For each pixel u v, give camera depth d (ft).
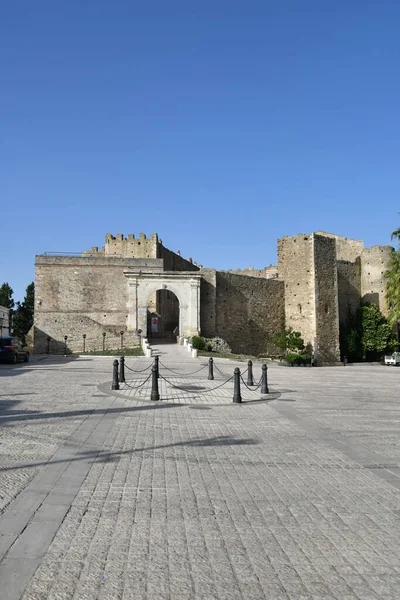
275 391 62.08
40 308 159.63
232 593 13.46
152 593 13.33
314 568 15.02
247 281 177.68
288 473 25.09
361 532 17.84
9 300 286.05
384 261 195.42
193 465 26.07
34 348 154.61
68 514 18.57
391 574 14.76
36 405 43.29
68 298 161.27
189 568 14.78
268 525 18.28
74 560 15.02
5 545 15.76
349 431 36.29
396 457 28.76
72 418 37.47
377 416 43.68
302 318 178.81
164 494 21.27
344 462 27.48
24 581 13.69
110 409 42.80
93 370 83.30
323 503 20.81
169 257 219.61
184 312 157.38
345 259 209.97
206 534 17.26
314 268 175.73
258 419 40.83
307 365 147.02
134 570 14.55
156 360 51.03
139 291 156.56
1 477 22.44
